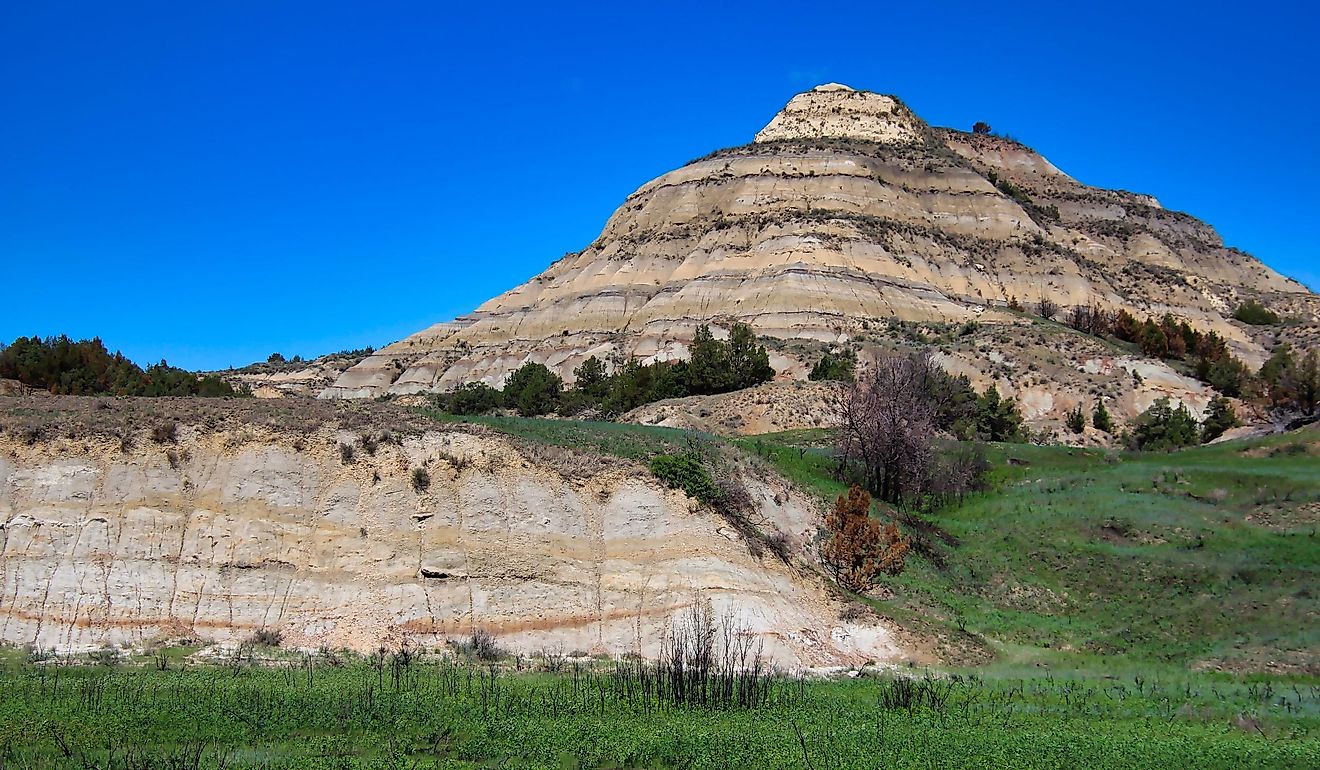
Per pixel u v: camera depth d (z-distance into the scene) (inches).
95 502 1432.1
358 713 1060.5
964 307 5428.2
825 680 1405.0
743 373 3661.4
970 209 6432.1
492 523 1553.9
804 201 6141.7
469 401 3927.2
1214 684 1470.2
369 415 1647.4
